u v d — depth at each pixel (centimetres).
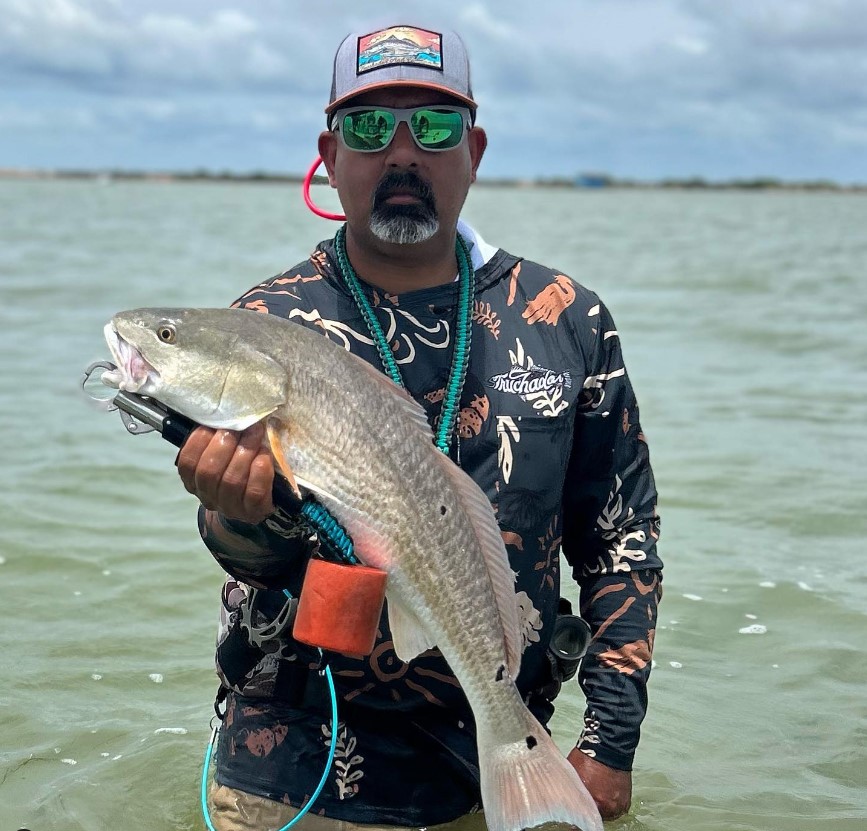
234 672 112
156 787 138
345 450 94
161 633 180
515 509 111
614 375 117
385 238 108
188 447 90
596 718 116
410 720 111
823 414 336
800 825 130
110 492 250
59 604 190
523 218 1969
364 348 111
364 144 108
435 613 98
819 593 198
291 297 112
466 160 112
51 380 367
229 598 117
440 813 112
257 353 91
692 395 362
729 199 4497
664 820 131
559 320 116
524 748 101
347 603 94
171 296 606
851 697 163
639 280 767
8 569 203
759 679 168
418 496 97
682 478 266
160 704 158
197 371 90
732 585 201
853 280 770
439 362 111
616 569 119
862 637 182
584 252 1073
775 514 240
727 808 134
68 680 164
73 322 497
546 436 112
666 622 187
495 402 112
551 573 114
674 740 150
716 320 544
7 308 541
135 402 92
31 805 133
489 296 115
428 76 107
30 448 283
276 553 101
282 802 111
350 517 95
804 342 475
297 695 111
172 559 210
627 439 119
